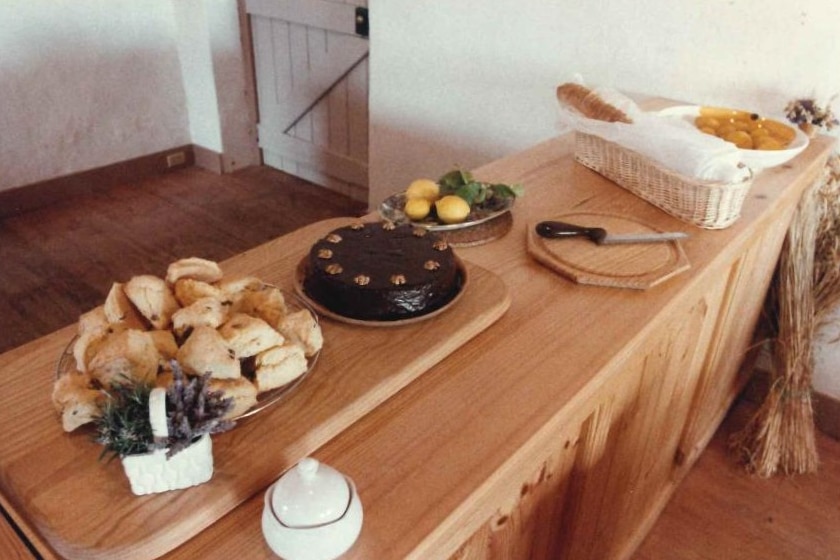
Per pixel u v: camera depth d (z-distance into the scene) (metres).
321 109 3.34
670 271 1.08
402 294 0.89
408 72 2.52
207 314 0.76
